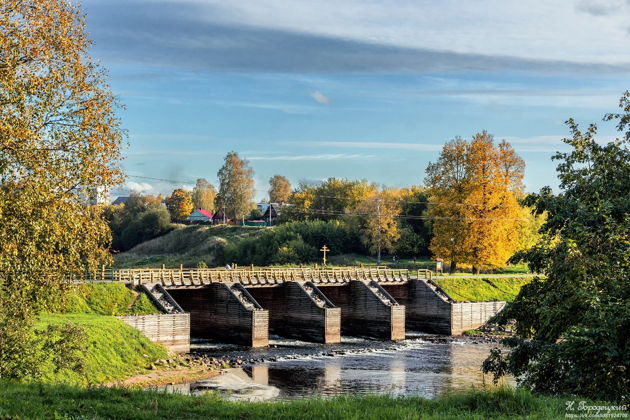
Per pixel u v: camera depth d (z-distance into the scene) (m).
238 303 60.53
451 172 85.25
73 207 24.77
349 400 21.06
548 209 27.89
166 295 57.94
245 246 127.50
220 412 18.77
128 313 54.22
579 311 23.94
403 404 20.17
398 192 144.25
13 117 23.08
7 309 24.38
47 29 24.31
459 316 71.62
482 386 42.22
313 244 121.69
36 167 23.12
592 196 27.56
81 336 28.92
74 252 24.62
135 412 18.05
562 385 22.91
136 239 155.88
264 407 19.67
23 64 24.19
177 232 149.00
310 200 153.75
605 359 21.27
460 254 83.19
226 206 155.88
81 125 24.17
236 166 155.88
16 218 22.97
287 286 68.19
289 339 66.00
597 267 24.22
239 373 46.56
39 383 22.03
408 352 58.12
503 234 82.00
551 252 26.77
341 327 73.94
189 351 53.84
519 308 27.73
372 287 72.31
